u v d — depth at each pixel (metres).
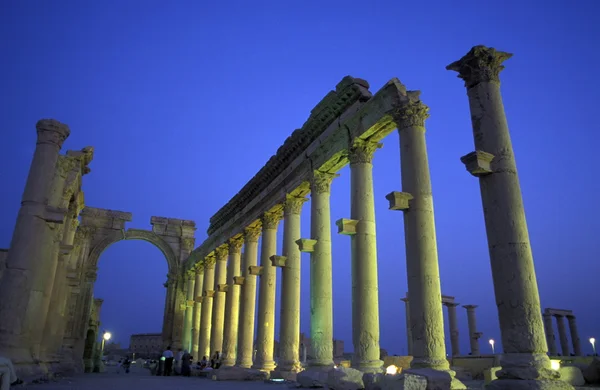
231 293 33.78
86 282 42.50
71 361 31.91
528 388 10.01
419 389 10.38
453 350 42.50
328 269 21.22
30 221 15.59
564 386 10.16
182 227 49.94
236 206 34.62
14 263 15.05
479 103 13.23
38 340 17.12
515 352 10.84
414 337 13.75
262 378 24.05
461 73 14.09
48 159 16.45
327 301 20.56
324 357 19.45
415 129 16.16
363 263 17.92
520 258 11.41
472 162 12.27
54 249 20.66
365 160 19.61
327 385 14.10
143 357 74.81
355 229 18.45
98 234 45.22
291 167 25.91
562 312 44.12
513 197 11.99
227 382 21.31
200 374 28.30
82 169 24.45
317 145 22.94
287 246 25.02
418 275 14.12
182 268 48.56
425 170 15.52
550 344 42.34
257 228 31.77
